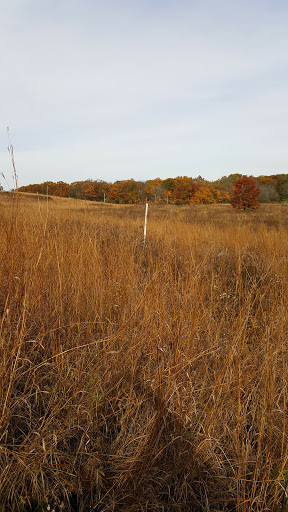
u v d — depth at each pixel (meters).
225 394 1.70
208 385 1.96
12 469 1.35
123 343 1.95
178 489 1.49
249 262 4.24
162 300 2.06
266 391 1.67
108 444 1.60
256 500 1.47
